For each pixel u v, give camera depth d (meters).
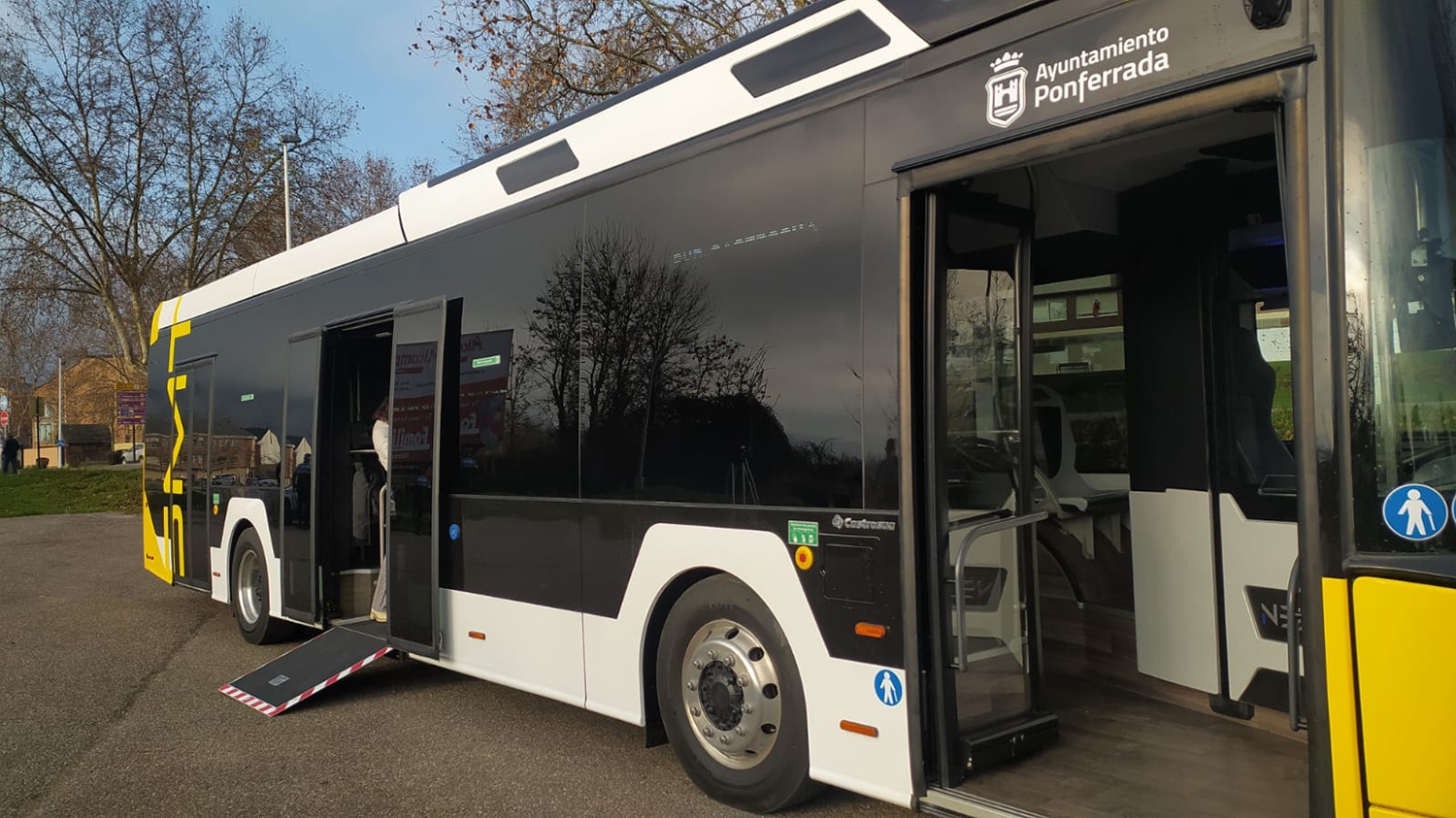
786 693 3.78
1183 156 3.79
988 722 3.65
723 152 4.17
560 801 4.41
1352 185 2.41
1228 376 4.21
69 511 23.70
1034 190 3.85
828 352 3.66
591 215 4.83
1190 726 4.21
